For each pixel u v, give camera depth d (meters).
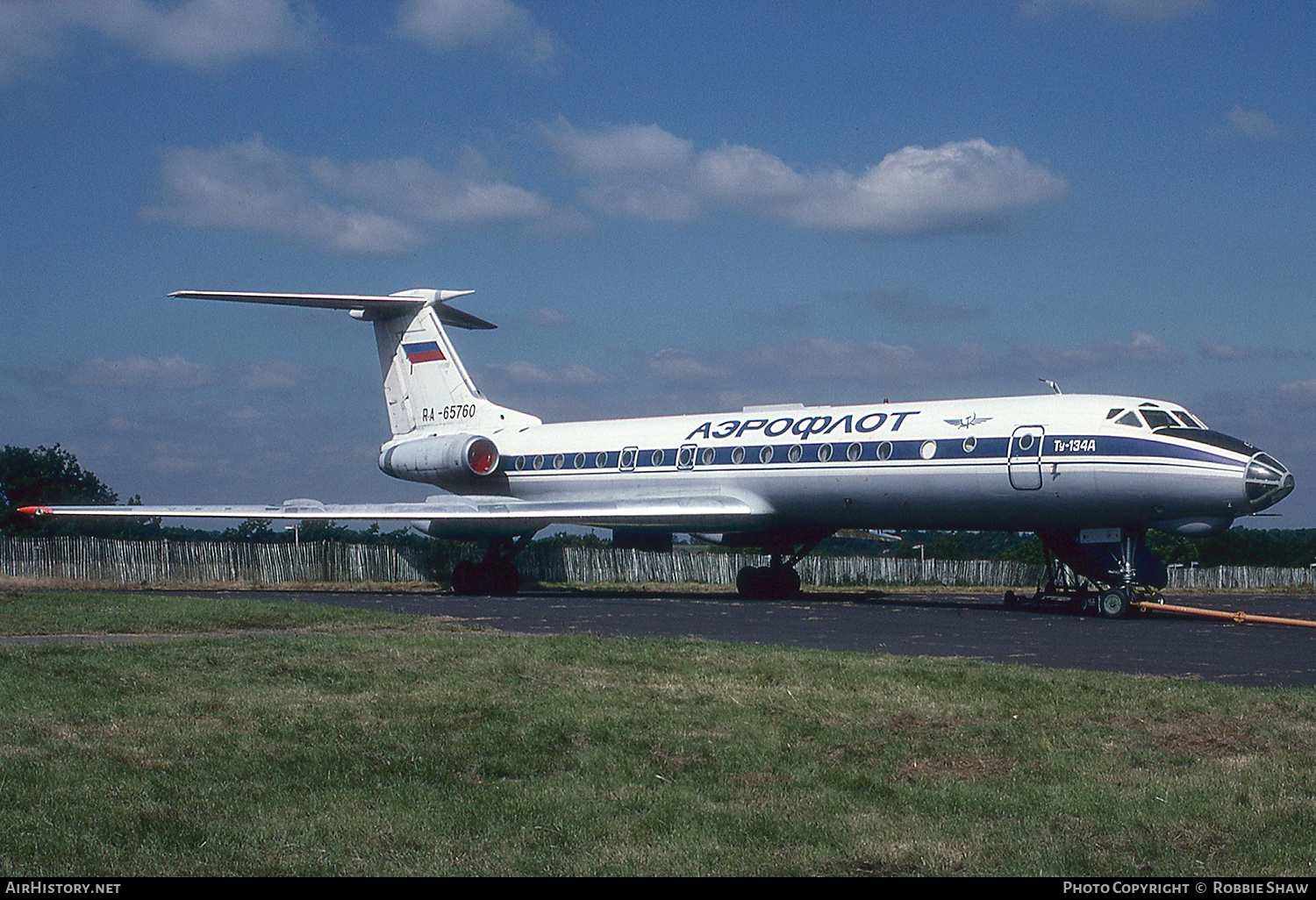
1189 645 18.89
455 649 15.98
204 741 10.33
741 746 10.22
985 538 96.44
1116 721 11.21
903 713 11.55
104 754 9.87
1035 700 12.23
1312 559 72.44
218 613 21.70
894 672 14.07
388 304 38.69
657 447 33.38
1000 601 32.25
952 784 9.04
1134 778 9.20
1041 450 26.00
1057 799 8.62
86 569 40.25
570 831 7.91
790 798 8.66
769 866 7.28
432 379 38.88
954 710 11.74
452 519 33.62
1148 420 25.44
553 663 14.74
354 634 19.00
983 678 13.62
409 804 8.50
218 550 41.50
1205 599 36.00
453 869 7.20
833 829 7.95
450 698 12.32
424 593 36.19
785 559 34.84
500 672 14.03
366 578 42.50
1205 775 9.26
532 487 36.22
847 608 27.11
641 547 34.94
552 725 10.95
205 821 8.07
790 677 13.67
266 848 7.55
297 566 42.03
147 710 11.66
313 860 7.35
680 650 16.16
